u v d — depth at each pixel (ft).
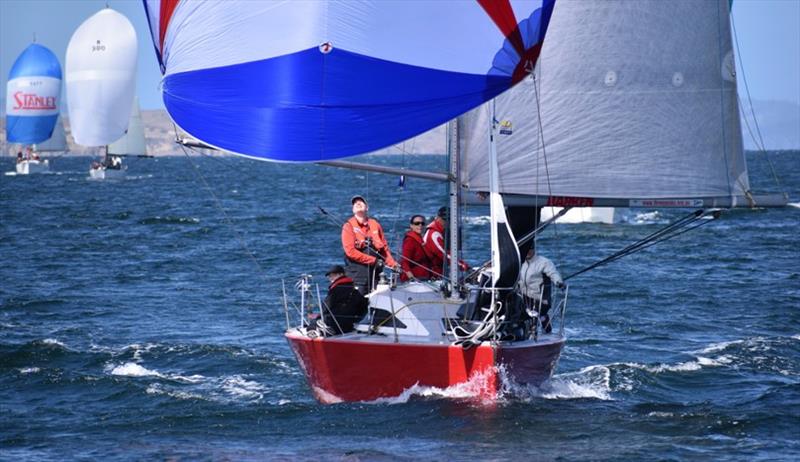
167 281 387.96
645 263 434.30
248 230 603.26
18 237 556.51
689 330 281.95
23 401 209.15
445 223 193.36
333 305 191.62
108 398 210.59
